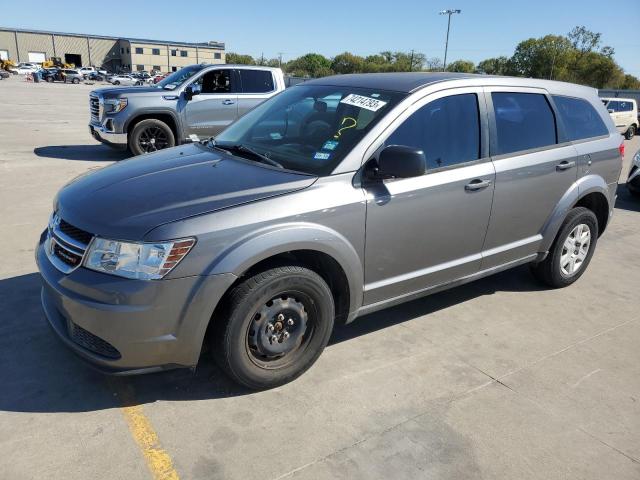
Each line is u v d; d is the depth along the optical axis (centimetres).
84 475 245
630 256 610
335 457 264
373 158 327
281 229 287
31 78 6172
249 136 388
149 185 307
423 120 354
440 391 323
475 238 392
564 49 7575
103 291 261
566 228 461
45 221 598
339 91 384
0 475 241
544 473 262
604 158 484
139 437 271
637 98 3522
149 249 261
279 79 1120
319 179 311
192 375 324
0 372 317
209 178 313
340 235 311
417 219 348
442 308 440
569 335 404
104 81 7044
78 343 282
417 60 8712
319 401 306
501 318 427
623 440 289
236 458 260
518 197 411
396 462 263
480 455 271
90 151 1119
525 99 427
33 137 1275
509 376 343
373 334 388
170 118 1033
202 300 270
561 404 317
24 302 402
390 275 351
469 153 380
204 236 268
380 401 310
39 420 279
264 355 306
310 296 309
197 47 10619
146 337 266
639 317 443
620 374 353
